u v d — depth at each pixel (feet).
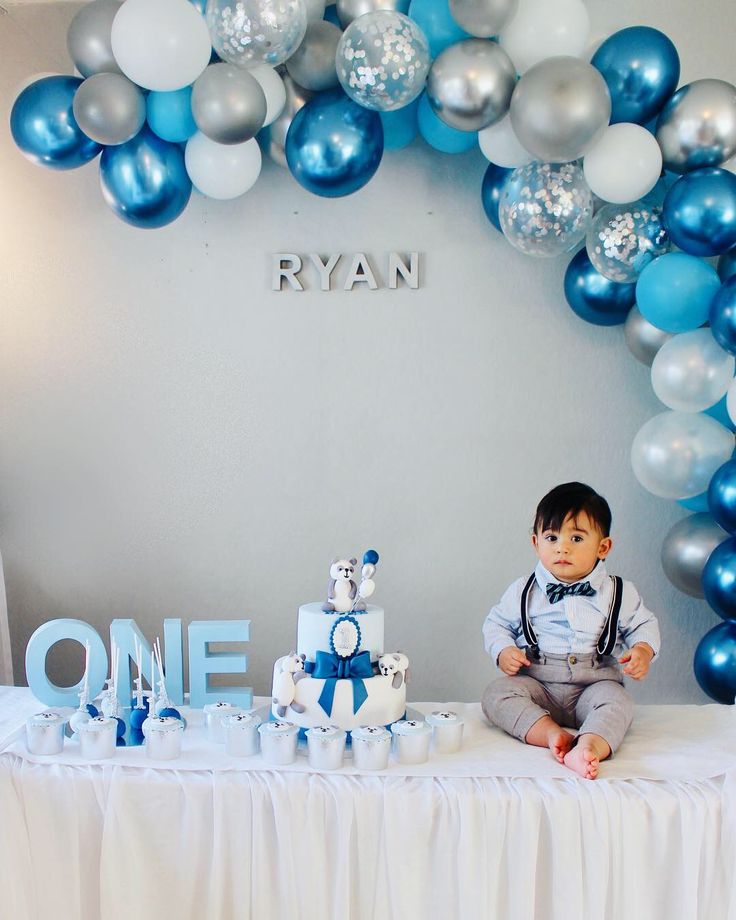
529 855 5.24
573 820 5.26
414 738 5.72
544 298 7.98
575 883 5.20
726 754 5.80
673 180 7.29
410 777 5.52
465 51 6.40
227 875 5.42
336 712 5.90
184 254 8.12
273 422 8.11
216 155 6.94
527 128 6.20
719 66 7.82
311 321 8.07
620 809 5.27
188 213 8.10
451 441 8.03
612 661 6.70
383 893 5.33
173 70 6.28
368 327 8.04
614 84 6.72
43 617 8.27
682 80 7.86
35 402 8.25
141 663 6.91
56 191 8.18
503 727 6.34
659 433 6.96
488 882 5.25
